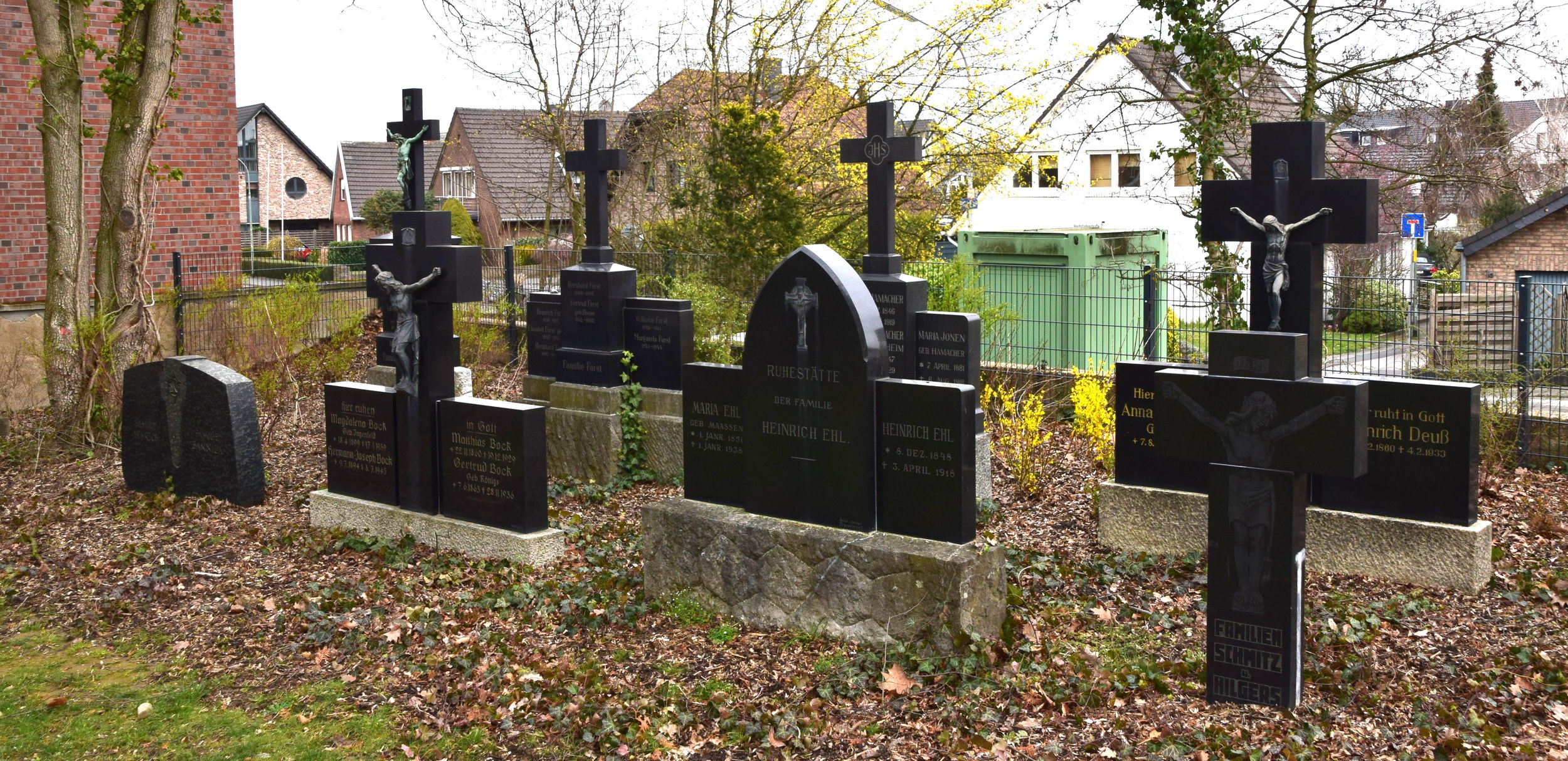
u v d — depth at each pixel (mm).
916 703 5820
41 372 16312
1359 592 7457
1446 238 37500
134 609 7738
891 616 6496
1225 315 13875
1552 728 5414
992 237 17562
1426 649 6441
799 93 21859
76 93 13641
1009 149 20000
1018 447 10531
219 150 19312
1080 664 6180
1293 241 6539
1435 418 7461
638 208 23438
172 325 18312
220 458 10312
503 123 26094
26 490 11367
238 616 7500
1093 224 30484
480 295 8859
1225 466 5680
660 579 7406
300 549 8938
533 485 8383
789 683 6188
